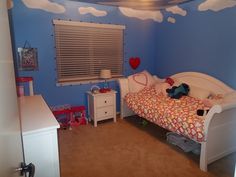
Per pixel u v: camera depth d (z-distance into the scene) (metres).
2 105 0.63
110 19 3.87
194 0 3.45
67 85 3.65
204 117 2.43
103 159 2.53
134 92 3.89
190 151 2.69
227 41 3.05
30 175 0.88
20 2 3.06
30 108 2.04
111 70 4.14
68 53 3.60
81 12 3.54
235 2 2.87
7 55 0.74
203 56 3.45
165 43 4.22
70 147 2.83
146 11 4.25
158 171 2.28
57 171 1.61
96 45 3.85
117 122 3.80
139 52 4.38
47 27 3.32
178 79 3.85
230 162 2.42
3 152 0.62
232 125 2.48
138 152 2.70
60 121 3.61
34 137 1.48
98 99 3.57
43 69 3.41
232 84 3.04
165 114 2.79
